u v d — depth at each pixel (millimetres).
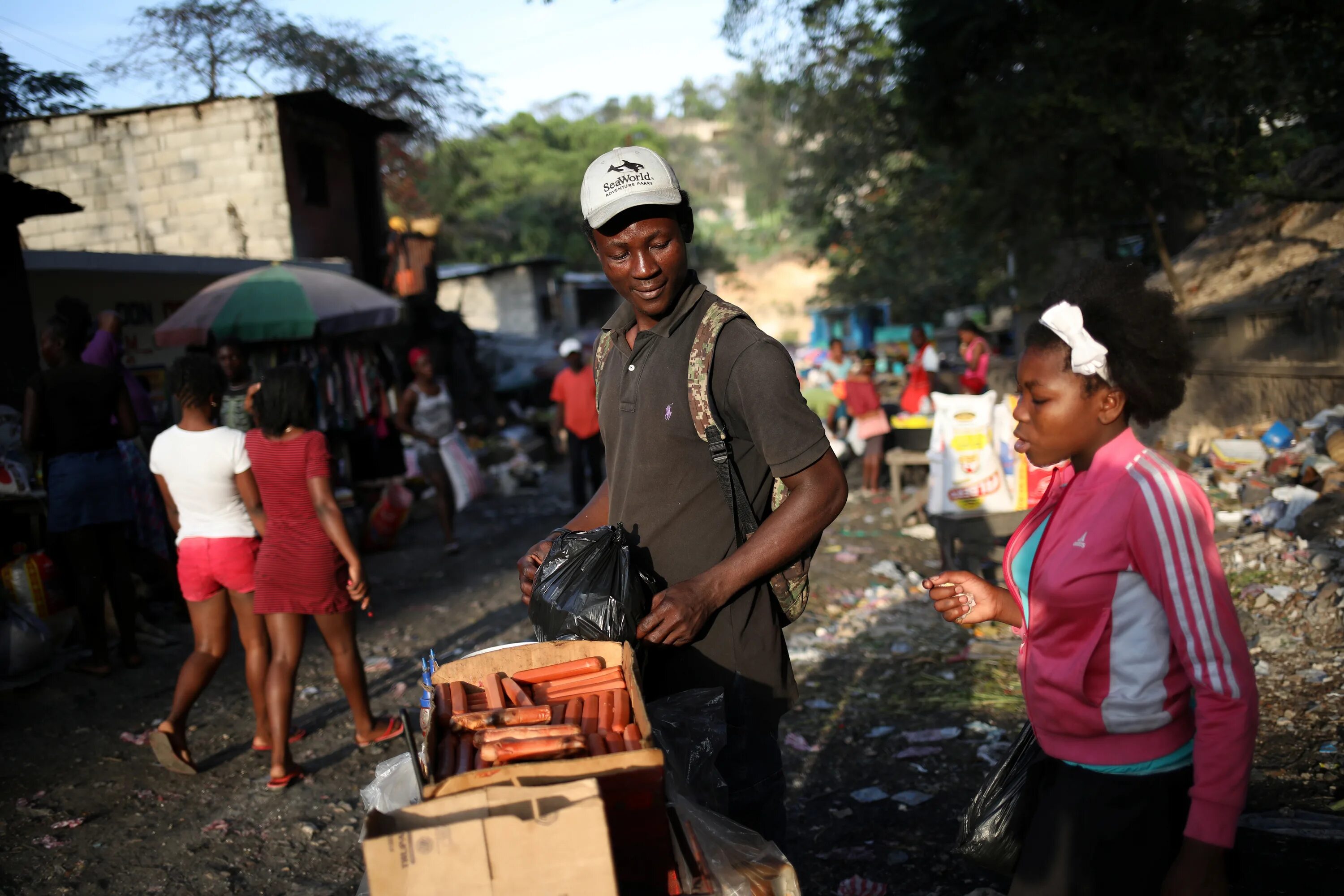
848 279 30828
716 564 2150
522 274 26938
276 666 4195
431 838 1369
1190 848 1679
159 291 10719
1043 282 14555
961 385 9273
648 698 2301
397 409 10719
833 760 4156
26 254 8906
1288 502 6418
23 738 4770
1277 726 4031
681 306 2240
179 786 4277
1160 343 1746
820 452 2109
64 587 5949
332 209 16328
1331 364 7633
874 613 6117
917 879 3215
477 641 6324
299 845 3750
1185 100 8438
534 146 39000
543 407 21500
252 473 4258
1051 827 1908
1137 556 1747
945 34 10711
